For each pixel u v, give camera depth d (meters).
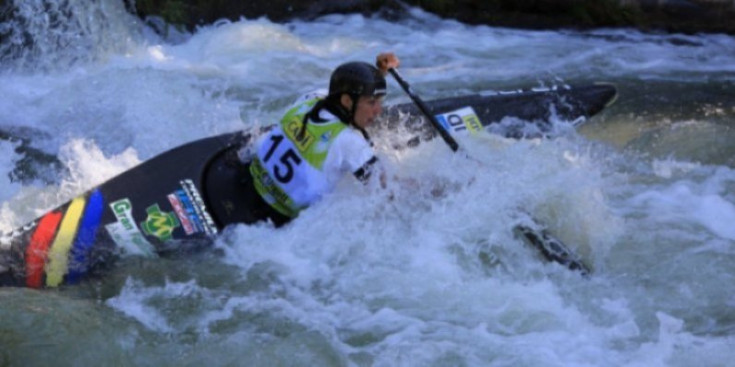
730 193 20.61
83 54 30.44
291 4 35.59
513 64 31.62
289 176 17.86
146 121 25.31
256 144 19.08
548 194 18.89
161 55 31.61
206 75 29.62
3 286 16.62
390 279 17.03
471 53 32.75
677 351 14.92
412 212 18.23
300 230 17.98
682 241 18.48
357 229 17.89
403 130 21.53
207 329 15.64
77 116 25.86
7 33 30.22
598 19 35.47
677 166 22.11
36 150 23.94
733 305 16.30
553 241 17.62
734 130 24.33
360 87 17.22
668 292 16.75
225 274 17.17
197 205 18.42
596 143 23.56
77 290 16.64
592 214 18.98
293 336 15.41
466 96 23.20
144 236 17.81
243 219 18.33
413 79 29.75
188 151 19.55
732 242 18.42
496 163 19.86
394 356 14.88
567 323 15.77
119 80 27.69
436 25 35.62
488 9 36.16
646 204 20.12
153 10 33.66
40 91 28.00
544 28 35.66
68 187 21.16
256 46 32.22
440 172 19.06
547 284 16.95
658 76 30.22
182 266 17.34
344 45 33.19
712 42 34.50
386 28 35.22
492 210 18.31
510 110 23.00
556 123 23.25
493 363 14.66
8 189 21.19
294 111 18.08
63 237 17.64
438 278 17.05
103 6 31.53
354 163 17.38
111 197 18.41
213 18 34.53
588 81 29.72
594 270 17.58
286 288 16.84
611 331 15.55
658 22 35.41
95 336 15.20
